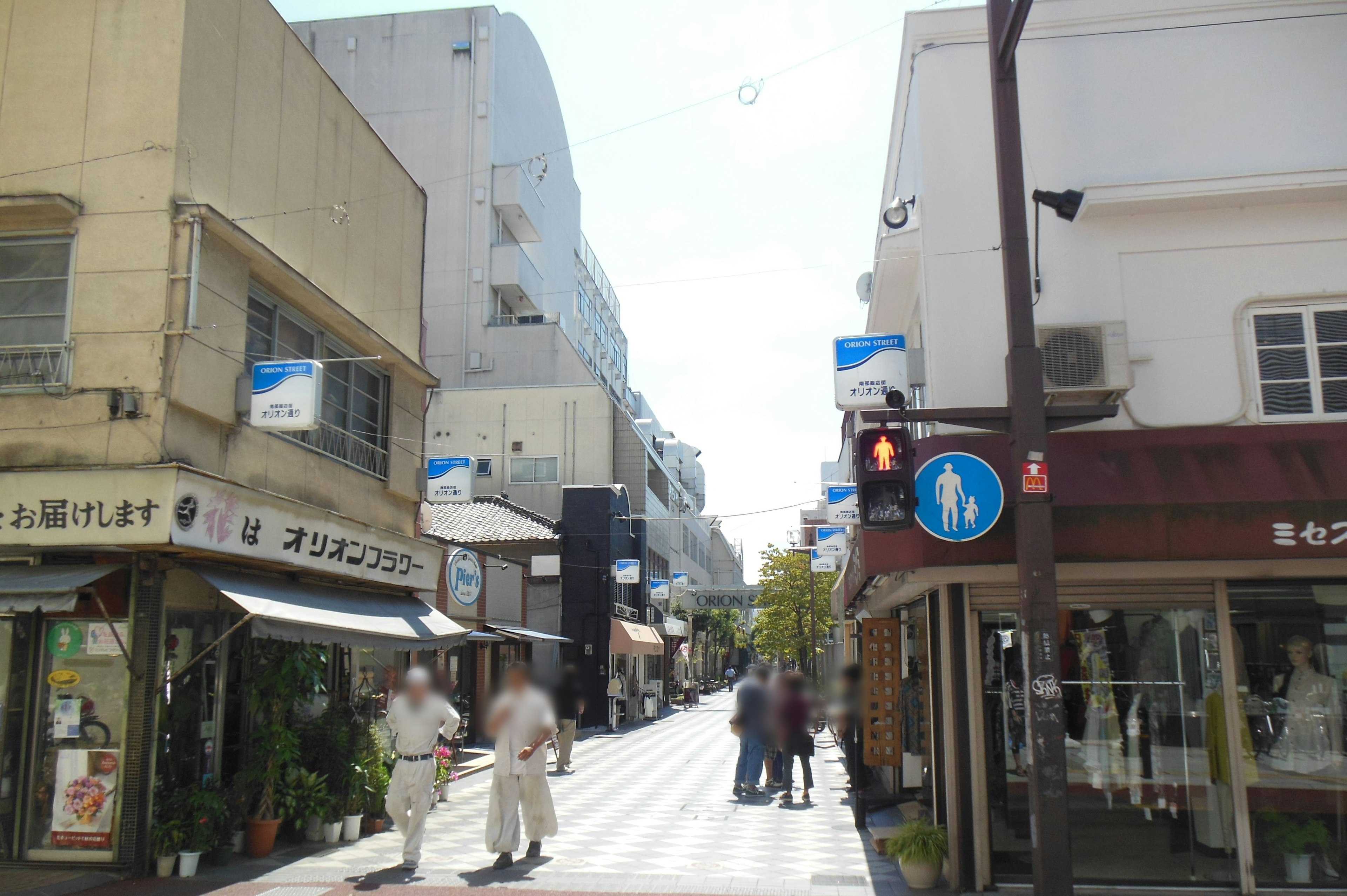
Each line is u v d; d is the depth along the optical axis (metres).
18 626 9.08
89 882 8.35
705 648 67.50
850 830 11.75
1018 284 7.28
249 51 10.53
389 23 40.06
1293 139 8.86
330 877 8.98
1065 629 8.63
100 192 9.19
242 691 10.78
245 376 10.00
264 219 10.73
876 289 10.39
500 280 38.62
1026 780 8.51
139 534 8.45
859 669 12.35
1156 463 8.23
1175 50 9.05
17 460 8.80
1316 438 8.28
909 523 6.92
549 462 34.66
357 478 12.97
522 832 11.48
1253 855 8.19
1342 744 8.31
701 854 10.23
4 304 9.20
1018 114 7.55
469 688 22.86
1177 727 8.48
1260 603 8.48
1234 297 8.71
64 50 9.47
